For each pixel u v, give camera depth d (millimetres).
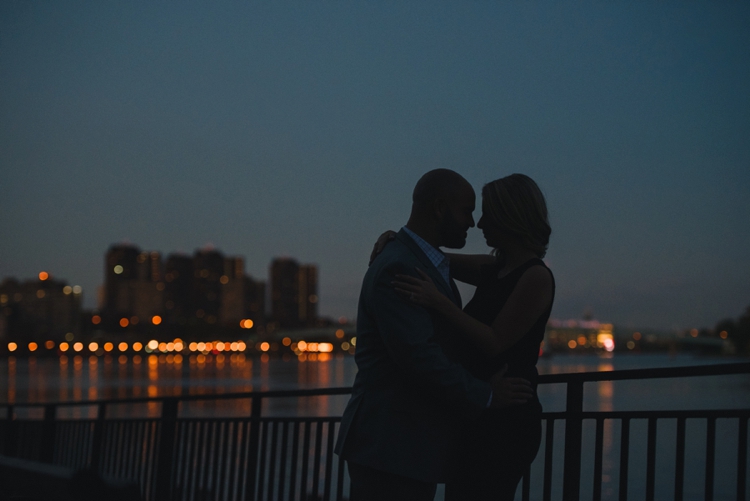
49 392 79562
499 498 3049
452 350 3184
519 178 3209
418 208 3258
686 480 16125
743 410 2980
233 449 5434
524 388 3055
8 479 2031
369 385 3166
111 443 7184
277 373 149500
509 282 3145
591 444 20500
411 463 3055
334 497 10594
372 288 3096
